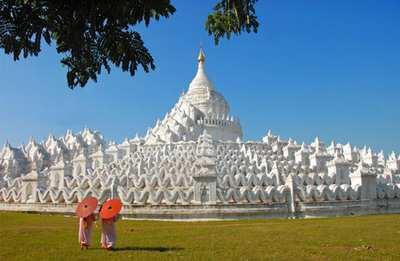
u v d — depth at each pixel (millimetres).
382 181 60531
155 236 23859
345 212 45062
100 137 106438
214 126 84875
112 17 8742
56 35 9328
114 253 17453
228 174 48562
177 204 39094
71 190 44938
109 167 60094
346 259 16141
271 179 48562
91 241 21812
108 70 9695
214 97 93500
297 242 20906
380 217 39188
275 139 77000
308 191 43562
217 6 11844
